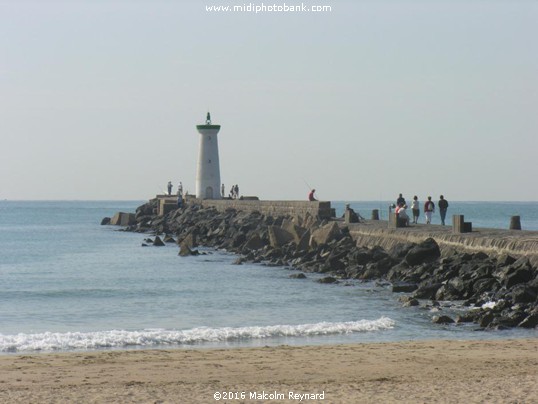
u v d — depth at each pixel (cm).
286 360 4378
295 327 5628
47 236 19862
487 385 3666
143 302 7619
